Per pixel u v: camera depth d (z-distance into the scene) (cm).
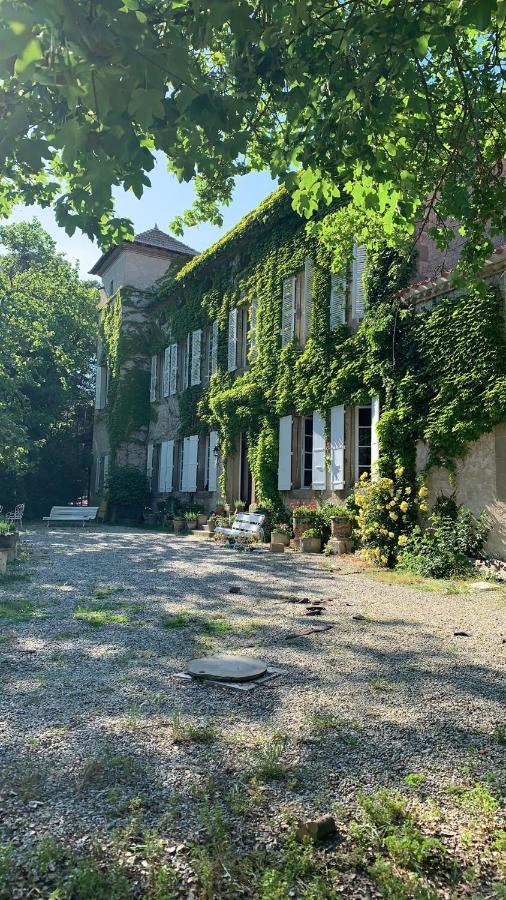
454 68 473
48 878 213
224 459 1878
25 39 213
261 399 1703
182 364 2398
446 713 370
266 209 1697
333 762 302
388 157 480
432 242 1224
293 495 1541
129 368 2688
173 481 2355
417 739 331
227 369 1973
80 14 228
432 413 1064
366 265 1286
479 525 966
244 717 361
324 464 1413
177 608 692
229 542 1502
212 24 276
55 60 245
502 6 302
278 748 315
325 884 210
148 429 2677
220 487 1922
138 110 256
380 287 1250
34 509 3244
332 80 357
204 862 214
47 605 703
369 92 354
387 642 541
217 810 248
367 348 1279
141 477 2597
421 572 970
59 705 380
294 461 1554
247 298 1842
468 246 538
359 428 1353
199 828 243
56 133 293
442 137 491
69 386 3159
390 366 1171
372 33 322
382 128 405
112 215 420
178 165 349
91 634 564
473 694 404
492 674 448
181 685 420
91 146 289
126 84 252
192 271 2214
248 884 211
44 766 296
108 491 2559
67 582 882
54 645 524
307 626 600
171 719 357
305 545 1329
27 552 1281
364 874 218
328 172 450
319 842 235
